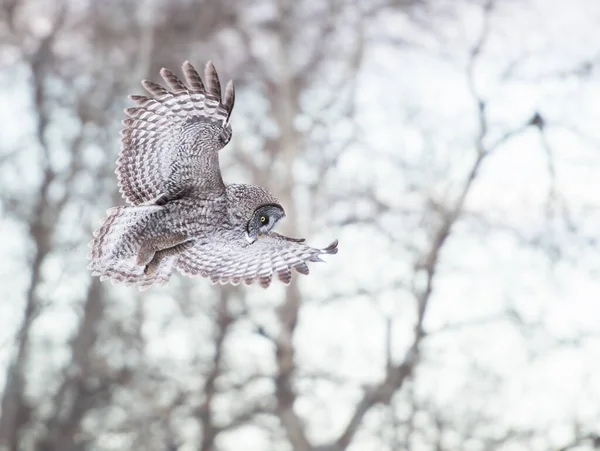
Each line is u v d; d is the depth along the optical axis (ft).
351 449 72.64
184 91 28.27
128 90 88.63
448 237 77.15
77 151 89.71
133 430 74.69
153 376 77.00
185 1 89.20
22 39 96.94
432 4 88.84
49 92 94.84
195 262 30.09
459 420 68.80
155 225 28.73
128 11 93.86
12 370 78.84
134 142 28.68
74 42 95.81
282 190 74.33
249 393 74.33
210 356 77.20
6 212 87.81
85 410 77.10
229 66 89.25
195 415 74.49
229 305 75.82
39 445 76.64
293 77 84.12
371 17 90.17
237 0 88.43
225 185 29.68
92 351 79.46
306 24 88.84
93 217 86.43
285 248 31.19
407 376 71.20
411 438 69.46
